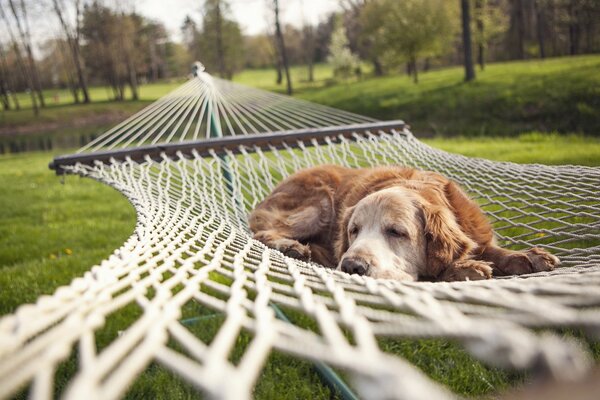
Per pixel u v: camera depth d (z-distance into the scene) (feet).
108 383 1.76
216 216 11.41
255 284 4.03
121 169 15.74
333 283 4.33
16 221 37.65
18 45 185.98
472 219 11.97
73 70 216.54
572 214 11.25
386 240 10.57
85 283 3.64
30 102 217.77
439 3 119.44
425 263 11.03
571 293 2.94
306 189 15.46
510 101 71.51
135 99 199.11
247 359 2.00
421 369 12.26
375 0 153.89
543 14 147.33
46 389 1.77
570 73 76.13
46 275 22.54
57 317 2.76
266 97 28.43
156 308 2.98
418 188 12.15
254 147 18.86
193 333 15.05
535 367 1.82
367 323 2.55
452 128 73.51
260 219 15.07
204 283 3.98
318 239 15.10
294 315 15.16
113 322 16.65
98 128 148.36
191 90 27.86
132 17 215.10
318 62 271.49
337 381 11.53
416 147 19.21
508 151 41.57
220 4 189.37
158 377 13.09
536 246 10.87
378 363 1.82
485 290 3.35
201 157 18.03
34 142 126.21
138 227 7.91
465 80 95.96
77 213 38.70
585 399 1.64
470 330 2.13
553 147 41.42
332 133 19.85
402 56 120.67
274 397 12.14
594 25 130.82
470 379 11.54
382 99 100.27
